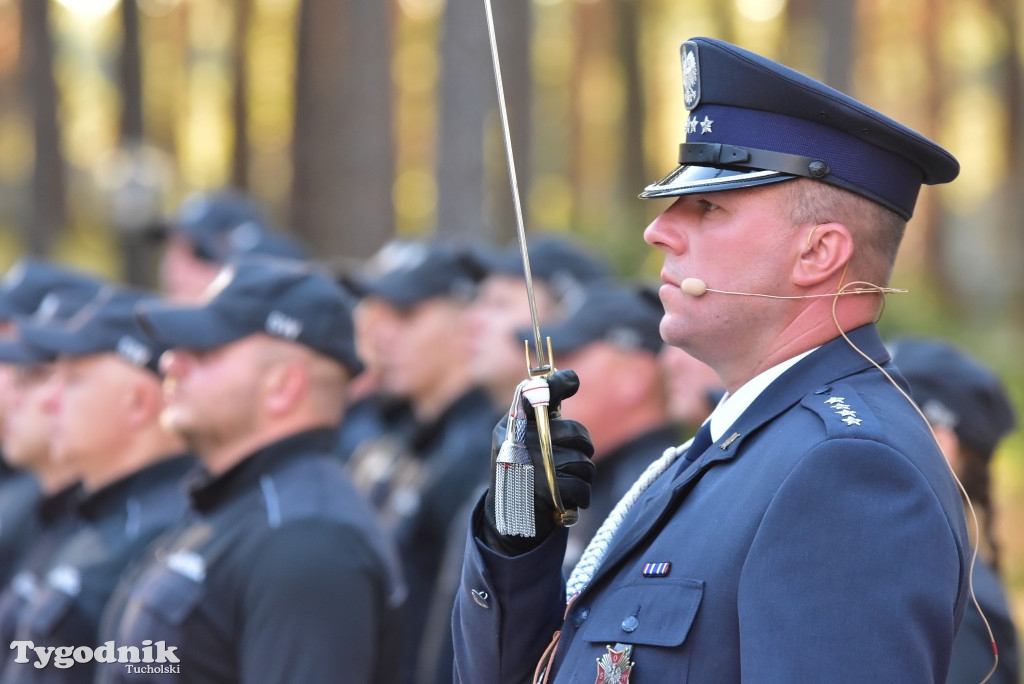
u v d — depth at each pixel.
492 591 6.74
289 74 76.50
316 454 11.07
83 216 74.75
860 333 6.57
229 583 10.00
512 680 6.96
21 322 15.09
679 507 6.54
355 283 18.95
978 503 10.77
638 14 75.94
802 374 6.45
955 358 10.80
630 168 75.31
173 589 10.14
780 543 5.78
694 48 6.63
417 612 16.03
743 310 6.51
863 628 5.50
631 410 13.98
